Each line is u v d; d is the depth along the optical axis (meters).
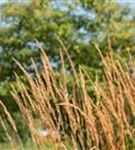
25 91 4.11
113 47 21.20
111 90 4.13
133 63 4.25
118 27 21.50
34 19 22.50
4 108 4.13
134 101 4.05
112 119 4.23
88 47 21.16
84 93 4.09
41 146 4.01
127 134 4.19
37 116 4.11
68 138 4.06
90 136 4.02
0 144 13.46
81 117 4.08
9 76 22.30
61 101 4.16
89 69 19.12
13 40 22.20
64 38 21.69
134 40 21.28
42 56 4.15
